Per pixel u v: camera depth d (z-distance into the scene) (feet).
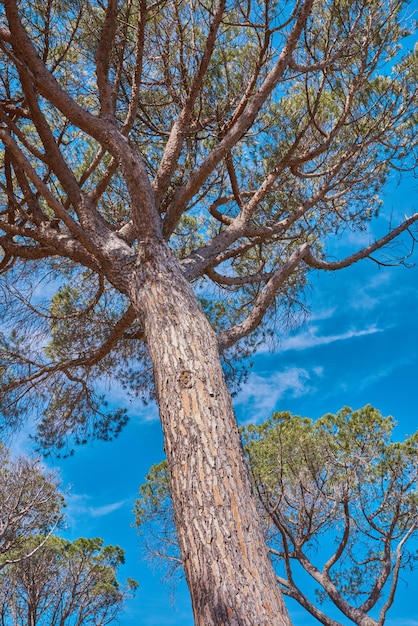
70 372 21.11
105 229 14.25
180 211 14.99
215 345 11.09
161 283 11.81
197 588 8.28
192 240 22.75
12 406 19.90
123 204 20.92
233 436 9.76
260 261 22.43
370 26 17.11
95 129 13.65
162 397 10.31
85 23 17.72
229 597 7.97
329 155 21.03
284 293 21.59
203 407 9.86
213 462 9.23
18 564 39.01
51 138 15.11
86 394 21.56
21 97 17.63
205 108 19.20
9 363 19.51
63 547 42.47
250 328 14.48
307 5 14.24
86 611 41.96
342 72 19.03
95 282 21.24
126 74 18.01
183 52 17.51
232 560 8.29
